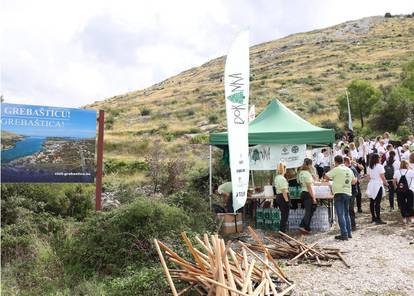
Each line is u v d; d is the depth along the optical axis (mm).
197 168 18391
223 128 40844
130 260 8195
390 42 95188
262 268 7160
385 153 14969
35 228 9664
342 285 7066
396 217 11867
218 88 78062
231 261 6746
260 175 16312
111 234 8523
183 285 6480
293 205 11641
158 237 8336
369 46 93812
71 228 9758
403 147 14742
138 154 31312
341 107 40719
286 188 10492
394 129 35438
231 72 8023
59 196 11445
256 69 93125
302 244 8789
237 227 11125
